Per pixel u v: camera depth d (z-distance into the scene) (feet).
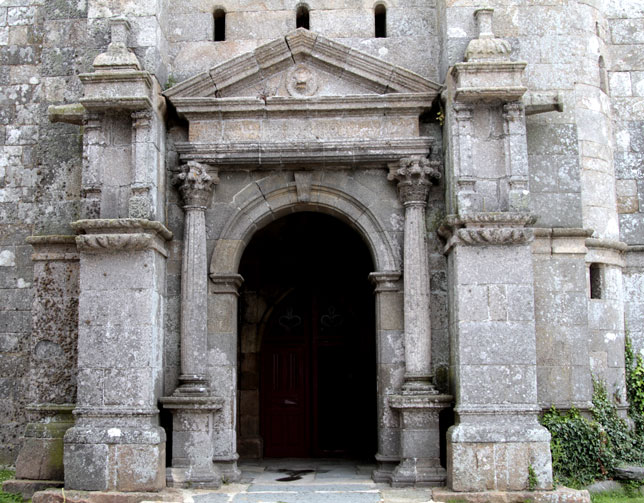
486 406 32.71
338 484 34.94
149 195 34.83
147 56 36.32
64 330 36.55
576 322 35.83
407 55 38.24
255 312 47.96
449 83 35.63
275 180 37.37
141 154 35.06
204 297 36.01
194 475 33.94
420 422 34.19
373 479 35.32
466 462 32.07
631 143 44.62
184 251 36.24
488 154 35.06
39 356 36.47
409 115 36.76
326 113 36.68
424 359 34.91
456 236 33.83
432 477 33.58
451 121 35.35
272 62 36.94
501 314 33.40
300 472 39.68
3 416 43.47
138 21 36.70
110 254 34.22
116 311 33.86
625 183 44.16
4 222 45.44
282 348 48.11
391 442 35.17
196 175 36.06
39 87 46.75
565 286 36.04
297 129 36.78
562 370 35.50
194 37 38.93
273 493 32.68
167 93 36.70
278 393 47.60
